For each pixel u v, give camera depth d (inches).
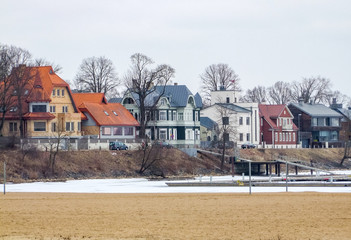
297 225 7303.2
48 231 6924.2
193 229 7032.5
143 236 6643.7
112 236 6648.6
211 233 6806.1
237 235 6702.8
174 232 6860.2
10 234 6756.9
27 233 6811.0
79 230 6988.2
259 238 6560.0
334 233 6840.6
